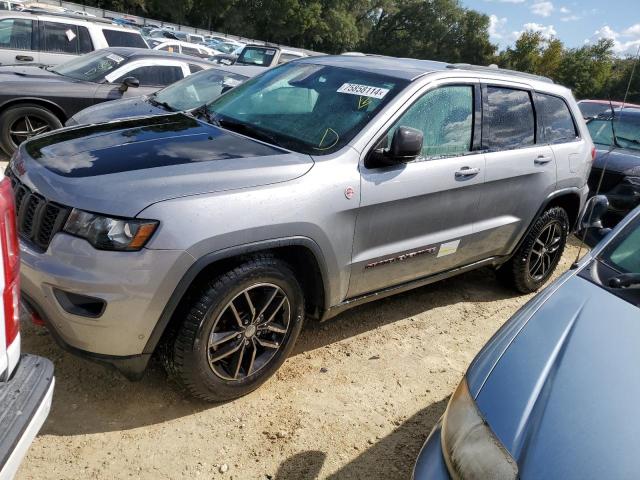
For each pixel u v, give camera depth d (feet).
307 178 9.82
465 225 12.92
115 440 8.95
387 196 10.82
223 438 9.30
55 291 8.42
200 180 8.96
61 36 32.83
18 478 7.98
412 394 11.18
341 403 10.58
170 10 185.37
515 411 6.08
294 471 8.86
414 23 250.16
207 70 25.40
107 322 8.34
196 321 8.91
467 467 5.86
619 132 24.71
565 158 15.10
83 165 9.26
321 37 220.84
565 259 21.01
